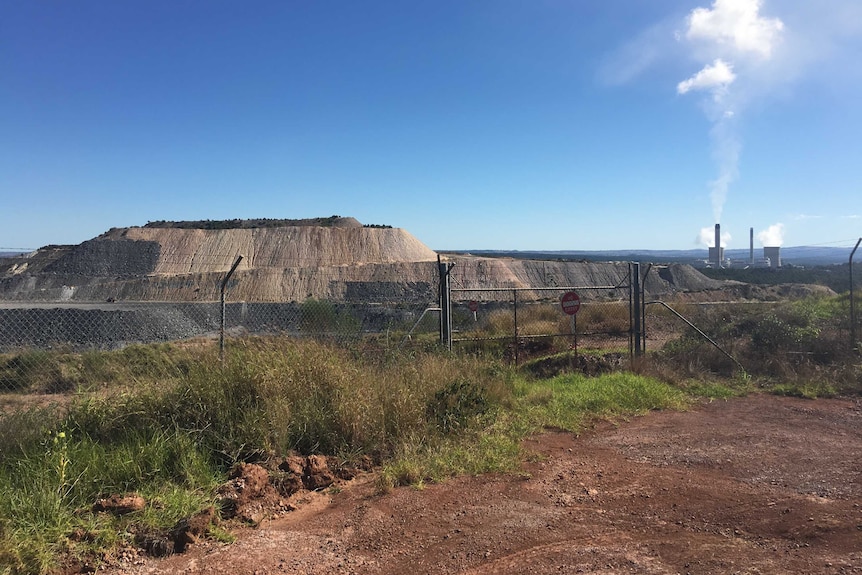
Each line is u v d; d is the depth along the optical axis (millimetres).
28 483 4227
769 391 9250
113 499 4219
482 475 5398
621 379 9188
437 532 4180
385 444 5898
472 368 8539
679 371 10172
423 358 8203
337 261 91500
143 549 3826
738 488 5000
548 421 7270
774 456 5910
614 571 3537
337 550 3908
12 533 3617
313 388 6285
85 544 3750
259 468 4980
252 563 3705
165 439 5078
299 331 9828
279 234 96812
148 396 5668
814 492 4840
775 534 4035
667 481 5223
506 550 3879
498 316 16484
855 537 3932
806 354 10508
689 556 3719
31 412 5473
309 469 5254
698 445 6371
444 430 6379
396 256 96125
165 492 4469
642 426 7262
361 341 9023
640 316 11430
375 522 4359
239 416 5633
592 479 5309
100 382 6902
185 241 92625
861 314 13070
